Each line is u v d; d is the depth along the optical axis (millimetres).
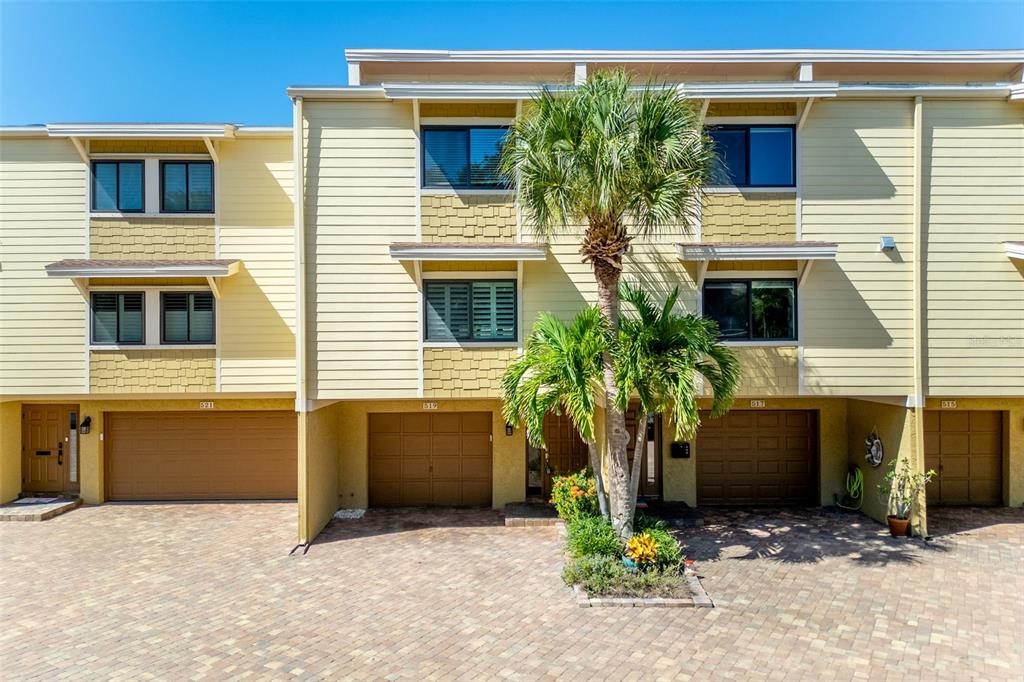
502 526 13422
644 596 9172
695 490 14930
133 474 15789
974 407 14328
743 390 12188
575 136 9594
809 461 15188
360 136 12109
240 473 15898
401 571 10633
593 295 12164
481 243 12055
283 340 14055
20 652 7836
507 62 13719
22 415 15812
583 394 9633
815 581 10023
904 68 14273
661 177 9586
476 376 12164
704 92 11688
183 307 14016
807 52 13570
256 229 14070
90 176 13922
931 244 12172
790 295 12312
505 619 8703
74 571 10719
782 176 12250
